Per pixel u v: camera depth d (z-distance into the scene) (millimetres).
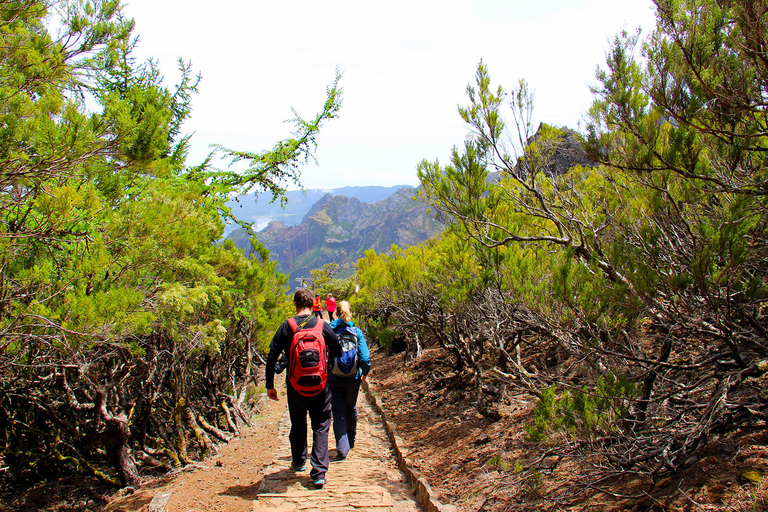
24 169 3406
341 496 4387
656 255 3324
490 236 6582
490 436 5695
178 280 5371
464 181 6332
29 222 4004
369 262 17453
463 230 6996
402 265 9953
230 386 10016
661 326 3826
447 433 6594
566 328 3861
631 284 3279
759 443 2727
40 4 4055
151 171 4258
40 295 3768
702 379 3281
